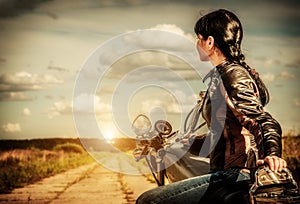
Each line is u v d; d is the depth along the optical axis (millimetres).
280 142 2654
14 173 16016
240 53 3180
